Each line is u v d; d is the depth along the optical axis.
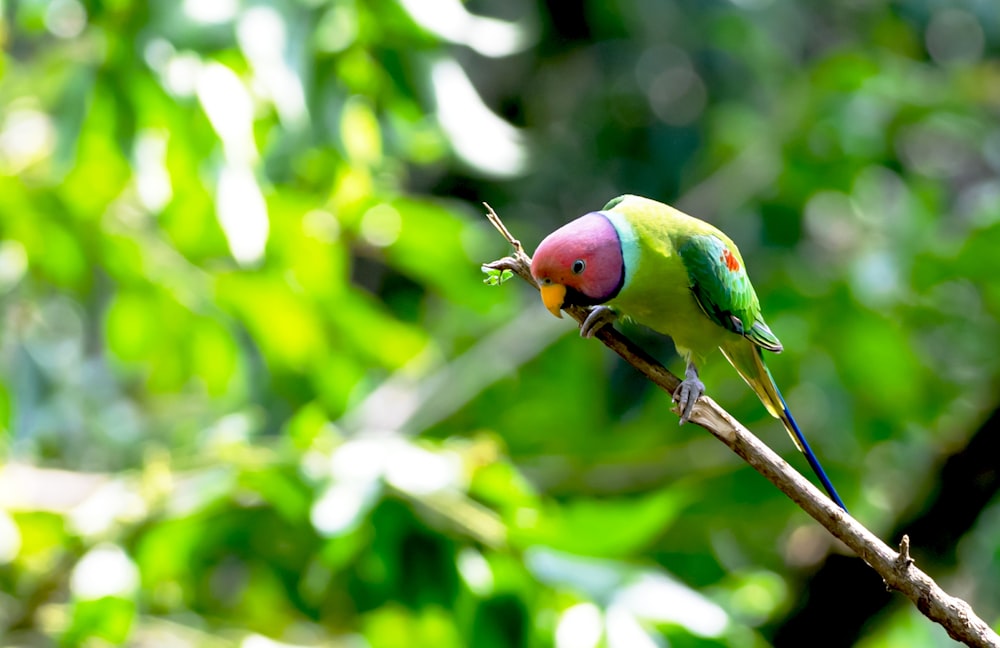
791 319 12.03
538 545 7.49
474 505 7.92
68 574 8.44
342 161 9.66
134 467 13.41
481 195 17.55
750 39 16.91
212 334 10.29
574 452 12.96
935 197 12.77
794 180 13.31
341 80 9.06
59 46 9.31
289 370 11.36
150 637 8.97
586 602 7.23
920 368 12.37
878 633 12.13
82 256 9.95
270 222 9.29
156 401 14.05
